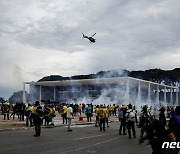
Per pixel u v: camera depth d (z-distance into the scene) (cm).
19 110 3019
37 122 1833
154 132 636
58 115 4553
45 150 1252
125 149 1316
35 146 1376
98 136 1877
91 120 3634
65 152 1198
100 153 1187
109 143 1525
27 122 2488
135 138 1769
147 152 1238
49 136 1842
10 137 1762
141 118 1514
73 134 1992
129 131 1781
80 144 1470
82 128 2539
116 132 2183
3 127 2325
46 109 2591
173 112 824
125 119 1812
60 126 2739
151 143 645
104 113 2281
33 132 2088
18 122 2820
